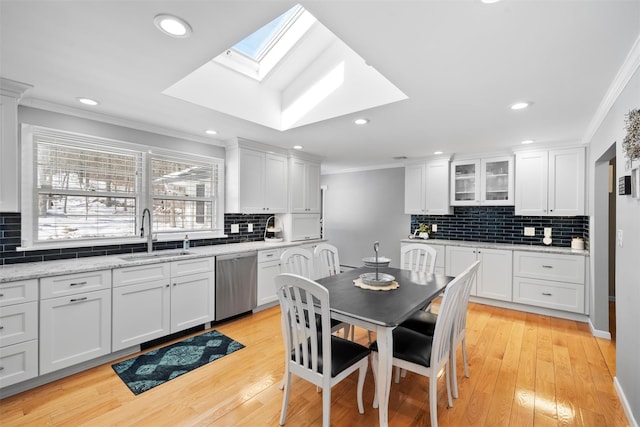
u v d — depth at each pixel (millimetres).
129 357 2615
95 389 2164
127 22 1479
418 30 1493
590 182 3482
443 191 4734
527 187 3973
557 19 1394
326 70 2900
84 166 2818
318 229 4930
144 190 3209
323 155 4777
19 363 2072
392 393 2170
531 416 1916
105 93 2348
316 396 2113
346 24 1452
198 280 3131
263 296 3811
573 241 3814
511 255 3941
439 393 2162
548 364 2561
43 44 1672
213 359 2605
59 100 2492
